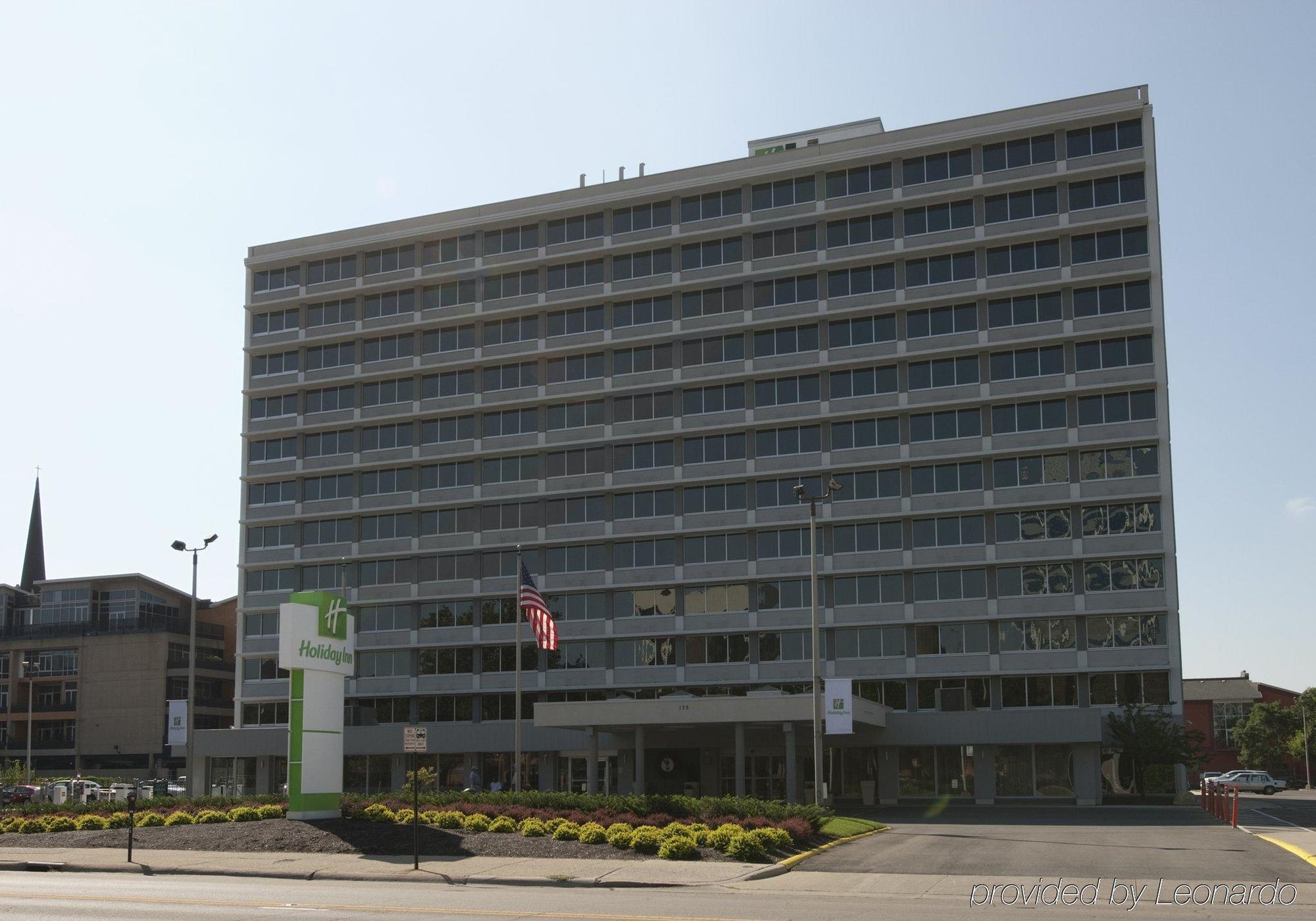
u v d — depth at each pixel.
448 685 78.50
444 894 23.19
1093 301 70.06
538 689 76.31
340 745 36.84
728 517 74.75
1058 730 63.00
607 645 75.94
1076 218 70.62
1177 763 62.72
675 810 35.38
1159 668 66.19
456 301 83.12
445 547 80.56
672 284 77.62
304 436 85.25
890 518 71.62
